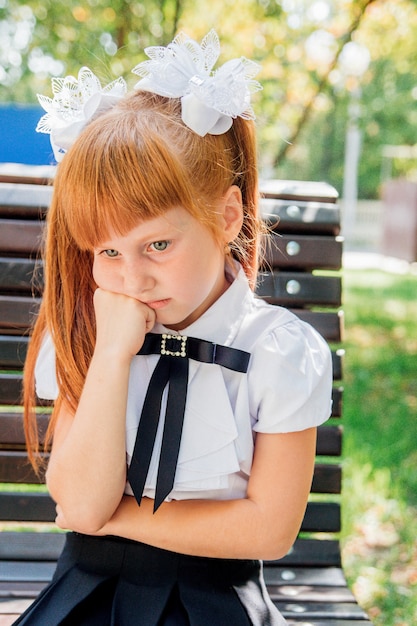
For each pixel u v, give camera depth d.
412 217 11.33
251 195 1.27
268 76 5.91
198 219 1.09
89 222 1.08
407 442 3.62
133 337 1.15
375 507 2.88
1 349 1.65
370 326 6.80
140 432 1.16
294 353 1.19
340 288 1.73
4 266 1.65
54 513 1.67
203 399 1.17
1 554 1.65
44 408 1.78
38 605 1.20
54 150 1.25
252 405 1.19
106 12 5.36
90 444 1.14
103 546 1.23
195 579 1.20
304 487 1.19
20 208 1.67
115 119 1.11
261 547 1.17
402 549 2.62
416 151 18.62
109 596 1.22
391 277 10.28
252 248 1.30
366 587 2.38
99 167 1.06
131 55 5.32
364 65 7.41
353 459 3.25
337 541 1.71
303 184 1.82
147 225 1.07
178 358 1.18
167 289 1.11
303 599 1.54
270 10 5.75
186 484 1.15
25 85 6.26
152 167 1.05
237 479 1.22
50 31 5.46
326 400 1.21
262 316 1.24
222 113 1.12
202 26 5.74
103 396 1.14
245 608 1.18
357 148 19.95
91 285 1.27
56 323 1.27
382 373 5.19
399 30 6.66
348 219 19.95
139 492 1.15
